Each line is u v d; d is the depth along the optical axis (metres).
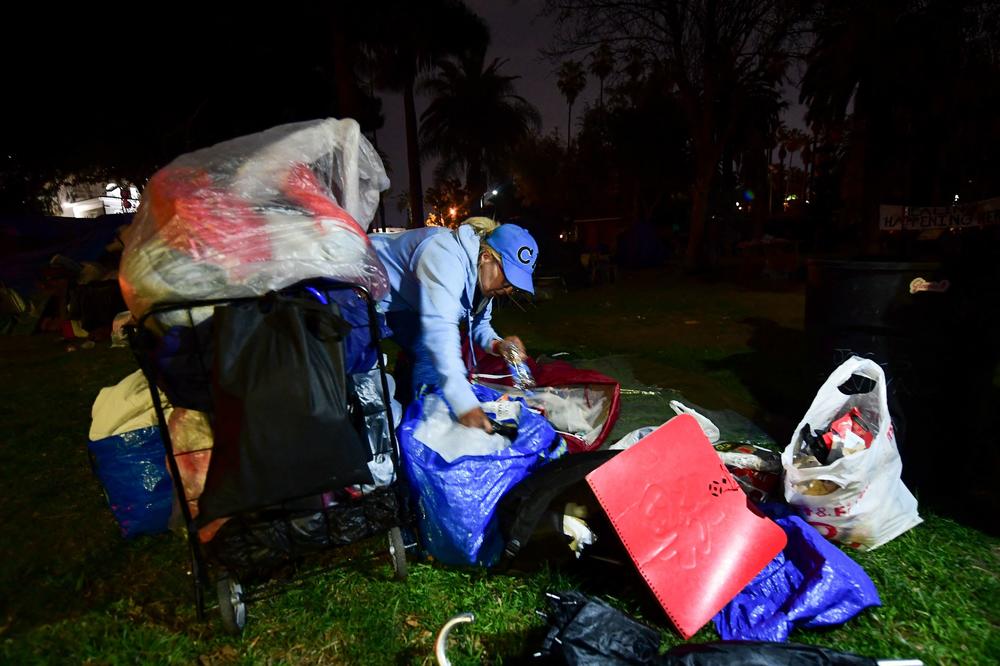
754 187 30.31
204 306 1.91
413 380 2.88
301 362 1.85
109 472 2.68
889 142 10.40
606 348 6.87
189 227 1.98
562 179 39.44
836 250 29.78
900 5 9.41
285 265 2.00
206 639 2.13
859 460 2.36
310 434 1.85
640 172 31.28
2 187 19.36
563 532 2.33
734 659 1.63
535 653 1.86
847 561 2.18
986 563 2.42
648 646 1.66
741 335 7.52
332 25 17.78
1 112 16.22
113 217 13.77
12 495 3.36
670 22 17.16
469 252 2.62
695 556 2.11
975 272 2.80
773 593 2.12
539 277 15.38
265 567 2.08
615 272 17.41
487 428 2.47
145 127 17.91
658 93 27.59
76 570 2.57
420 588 2.33
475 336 3.29
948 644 1.98
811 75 12.94
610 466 2.15
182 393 1.95
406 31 22.06
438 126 38.19
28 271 12.05
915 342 2.90
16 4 14.54
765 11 15.85
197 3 16.30
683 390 4.88
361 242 2.23
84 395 5.61
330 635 2.13
